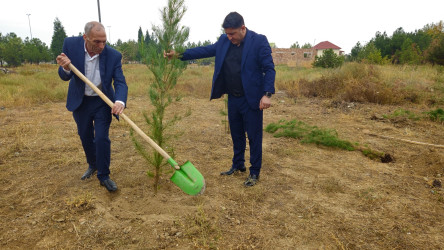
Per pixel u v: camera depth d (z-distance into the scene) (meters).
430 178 3.66
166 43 2.85
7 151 4.21
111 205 2.87
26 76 15.09
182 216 2.69
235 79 3.17
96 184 3.32
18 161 3.96
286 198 3.09
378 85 9.72
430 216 2.76
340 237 2.43
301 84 11.30
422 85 10.25
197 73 17.38
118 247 2.27
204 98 10.09
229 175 3.65
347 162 4.23
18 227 2.49
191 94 10.65
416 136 5.54
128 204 2.91
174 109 7.98
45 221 2.58
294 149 4.76
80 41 2.85
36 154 4.24
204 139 5.21
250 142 3.35
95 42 2.65
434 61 18.95
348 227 2.56
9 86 10.64
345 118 7.07
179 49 2.86
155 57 2.86
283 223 2.62
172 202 2.95
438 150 4.66
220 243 2.34
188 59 3.20
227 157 4.35
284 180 3.55
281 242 2.36
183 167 2.70
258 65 3.12
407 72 13.29
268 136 5.54
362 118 7.06
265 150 4.68
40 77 14.73
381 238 2.42
